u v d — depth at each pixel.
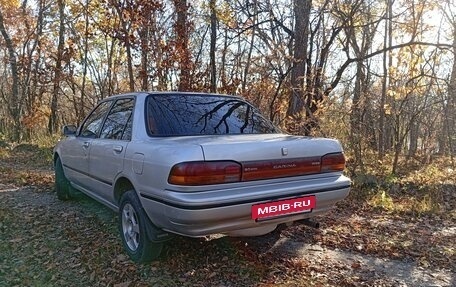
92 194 4.72
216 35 12.46
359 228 4.91
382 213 5.75
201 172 2.84
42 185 7.21
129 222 3.68
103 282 3.26
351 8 9.44
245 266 3.53
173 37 9.66
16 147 13.92
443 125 13.32
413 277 3.46
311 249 4.07
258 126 4.25
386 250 4.10
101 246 3.97
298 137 3.72
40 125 18.88
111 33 9.52
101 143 4.18
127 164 3.52
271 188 3.13
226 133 3.88
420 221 5.38
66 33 16.98
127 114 4.01
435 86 9.62
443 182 8.22
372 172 8.74
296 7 8.83
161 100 3.94
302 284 3.23
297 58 8.75
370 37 12.48
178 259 3.61
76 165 4.97
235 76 9.77
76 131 5.17
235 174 2.96
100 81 14.28
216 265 3.54
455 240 4.54
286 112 8.76
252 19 9.78
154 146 3.22
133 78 10.04
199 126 3.81
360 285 3.27
